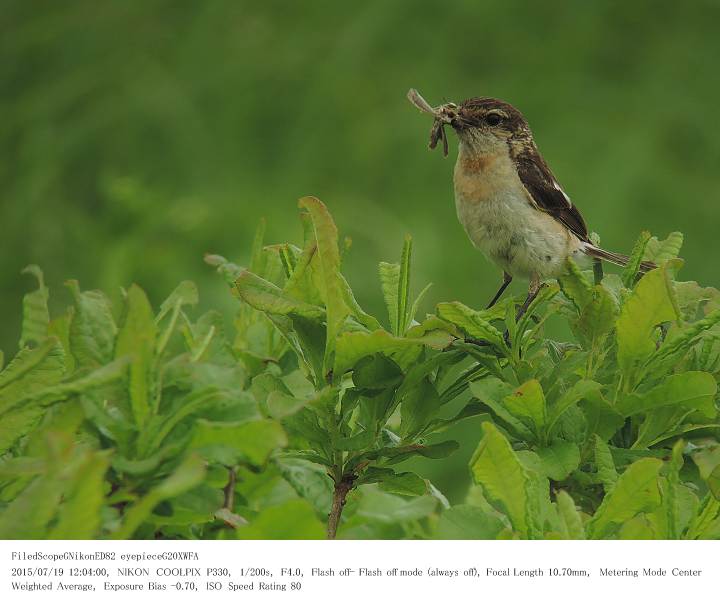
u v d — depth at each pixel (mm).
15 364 3932
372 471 4648
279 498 4398
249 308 5598
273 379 4617
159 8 23188
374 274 18656
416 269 18828
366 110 21781
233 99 21781
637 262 5473
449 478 15188
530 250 10180
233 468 3994
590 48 22219
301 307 4543
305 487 4129
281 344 5391
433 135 10242
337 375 4488
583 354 4883
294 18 23156
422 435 4910
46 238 20016
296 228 18297
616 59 22188
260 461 3484
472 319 4812
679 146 20922
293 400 4277
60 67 22891
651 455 4695
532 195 10180
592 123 20812
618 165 19891
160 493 3162
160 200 19203
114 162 21047
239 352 5230
